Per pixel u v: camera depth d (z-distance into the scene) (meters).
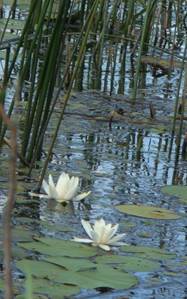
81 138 9.69
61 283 5.24
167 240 6.54
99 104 11.52
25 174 7.95
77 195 7.46
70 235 6.36
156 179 8.39
